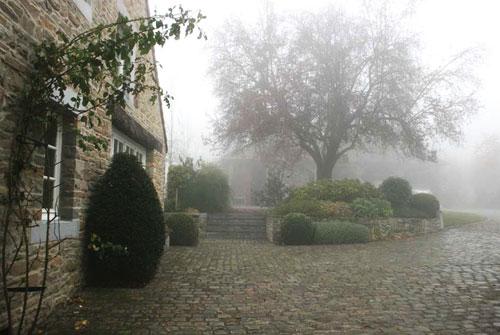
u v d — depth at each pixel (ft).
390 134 54.39
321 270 23.34
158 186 33.91
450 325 14.21
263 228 46.52
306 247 33.24
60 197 16.33
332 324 14.46
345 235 35.40
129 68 13.87
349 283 20.25
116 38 12.85
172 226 34.60
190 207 49.93
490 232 42.37
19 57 12.21
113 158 19.11
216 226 46.55
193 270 23.15
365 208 39.45
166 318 14.85
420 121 54.65
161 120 35.40
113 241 17.79
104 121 19.77
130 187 18.45
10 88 11.76
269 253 29.86
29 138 12.11
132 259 17.98
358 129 54.03
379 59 52.26
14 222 12.16
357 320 14.87
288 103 54.44
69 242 16.16
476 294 17.92
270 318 15.11
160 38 12.87
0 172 11.39
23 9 12.46
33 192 13.39
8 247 11.82
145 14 30.19
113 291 17.93
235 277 21.53
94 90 18.11
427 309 16.03
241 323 14.53
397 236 39.40
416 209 44.19
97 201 18.13
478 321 14.60
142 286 18.93
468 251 29.01
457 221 53.11
